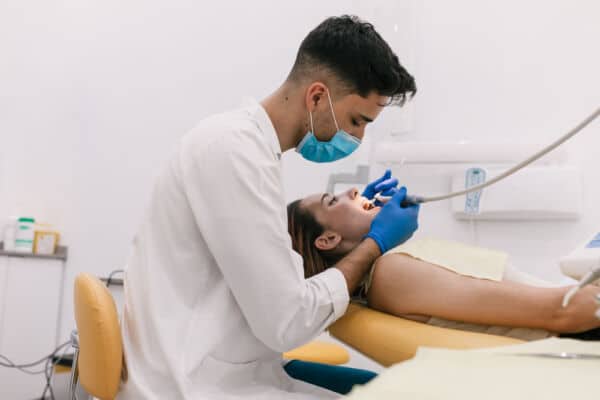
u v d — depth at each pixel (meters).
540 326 1.12
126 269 1.22
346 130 1.32
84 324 1.11
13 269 2.60
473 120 2.32
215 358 1.15
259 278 1.08
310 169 2.58
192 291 1.17
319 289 1.17
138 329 1.14
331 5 2.62
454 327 1.23
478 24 2.35
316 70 1.27
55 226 2.73
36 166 2.75
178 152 1.21
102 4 2.80
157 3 2.79
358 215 1.49
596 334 1.11
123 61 2.78
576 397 0.55
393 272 1.28
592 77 2.14
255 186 1.11
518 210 2.09
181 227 1.16
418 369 0.66
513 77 2.27
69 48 2.79
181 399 1.07
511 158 2.10
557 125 2.18
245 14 2.74
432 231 2.28
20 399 2.57
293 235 1.55
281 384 1.27
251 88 2.70
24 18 2.79
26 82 2.77
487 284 1.17
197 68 2.75
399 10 2.46
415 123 2.41
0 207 2.71
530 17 2.27
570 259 1.08
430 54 2.42
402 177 2.34
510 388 0.58
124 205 2.72
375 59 1.24
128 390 1.13
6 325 2.57
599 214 2.06
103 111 2.77
